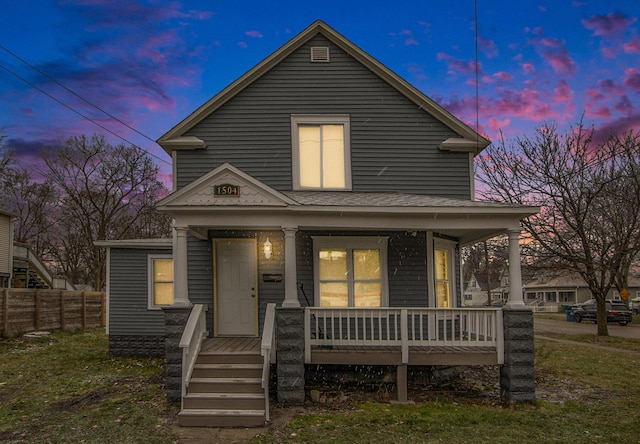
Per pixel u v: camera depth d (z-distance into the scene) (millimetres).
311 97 11891
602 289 22297
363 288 11227
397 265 11305
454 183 11820
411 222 9516
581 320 34906
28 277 27547
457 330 11633
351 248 11281
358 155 11773
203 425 7707
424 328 11234
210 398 8117
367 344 9266
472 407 8828
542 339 21625
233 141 11695
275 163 11648
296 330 8977
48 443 6832
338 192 11617
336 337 10969
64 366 12758
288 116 11797
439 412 8422
